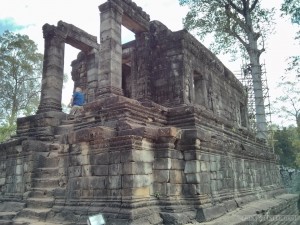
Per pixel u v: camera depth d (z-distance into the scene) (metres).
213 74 15.97
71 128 11.05
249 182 12.34
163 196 7.42
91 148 7.67
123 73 17.12
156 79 13.02
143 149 7.34
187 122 9.52
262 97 21.31
